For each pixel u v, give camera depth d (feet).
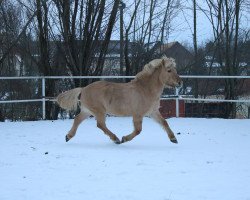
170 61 30.37
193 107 57.62
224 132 38.04
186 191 18.84
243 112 66.54
